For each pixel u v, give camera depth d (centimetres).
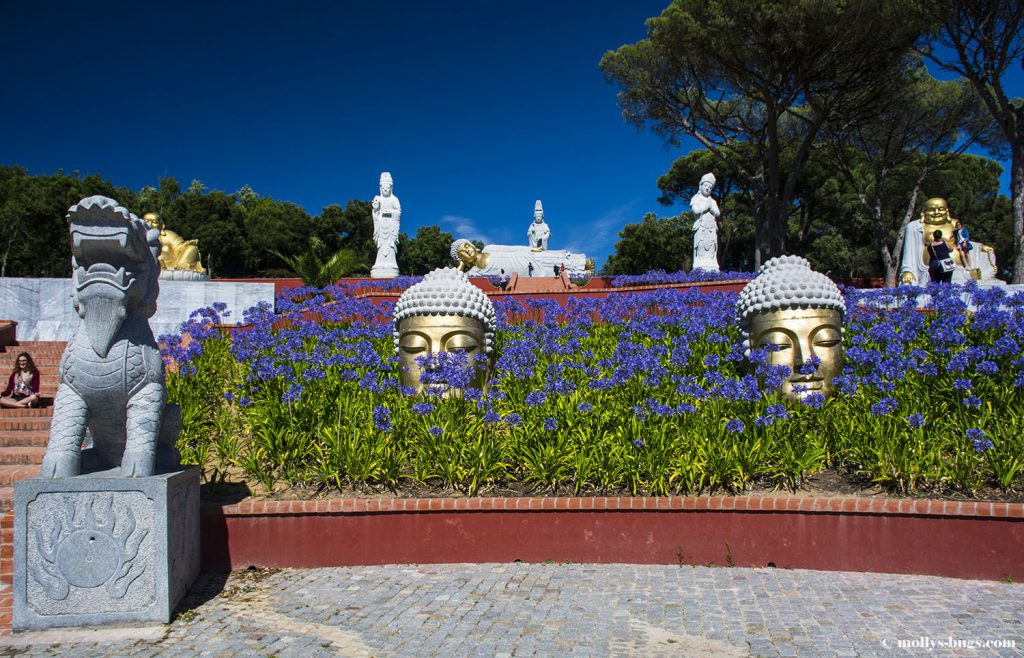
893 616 508
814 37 2061
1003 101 1950
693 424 712
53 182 4209
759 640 471
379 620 513
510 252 3553
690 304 1170
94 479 508
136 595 509
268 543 631
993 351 748
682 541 632
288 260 2130
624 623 502
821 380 769
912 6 1927
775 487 658
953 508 593
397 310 850
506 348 864
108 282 524
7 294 1245
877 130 2853
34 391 842
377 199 2483
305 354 890
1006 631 480
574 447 675
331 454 673
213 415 822
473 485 664
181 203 4912
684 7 2223
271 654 460
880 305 1077
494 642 473
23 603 500
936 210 1566
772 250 2383
